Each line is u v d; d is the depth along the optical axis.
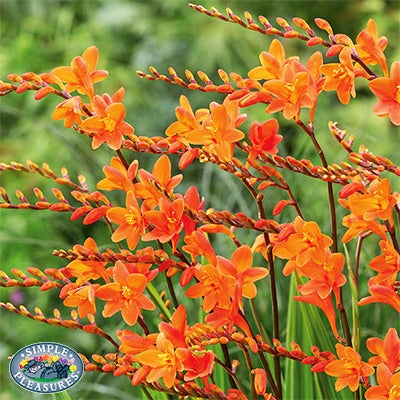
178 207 1.46
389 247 1.44
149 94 4.11
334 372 1.45
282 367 1.82
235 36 4.16
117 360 1.50
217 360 1.51
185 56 4.22
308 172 1.47
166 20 4.46
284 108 1.47
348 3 4.48
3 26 4.63
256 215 2.22
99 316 2.84
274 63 1.49
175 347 1.46
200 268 1.47
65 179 1.53
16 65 4.07
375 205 1.44
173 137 1.52
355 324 1.51
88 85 1.52
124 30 4.46
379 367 1.42
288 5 4.39
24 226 3.27
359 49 1.48
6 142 3.73
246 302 1.96
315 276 1.46
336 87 1.48
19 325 3.10
